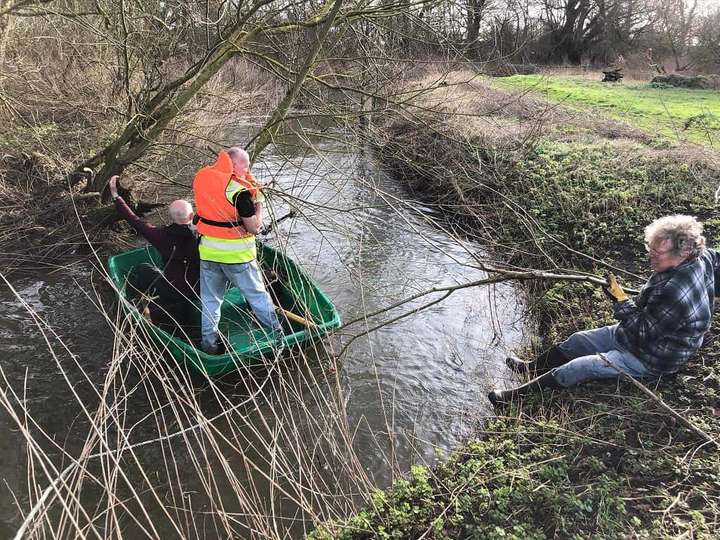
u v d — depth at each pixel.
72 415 4.33
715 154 8.09
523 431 3.90
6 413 4.28
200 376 4.80
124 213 5.12
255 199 4.67
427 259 7.36
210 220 4.51
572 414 3.98
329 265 7.07
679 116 11.39
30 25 9.20
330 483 3.86
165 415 4.43
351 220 8.28
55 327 5.36
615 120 10.86
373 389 4.84
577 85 16.66
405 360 5.24
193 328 5.35
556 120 10.81
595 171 8.09
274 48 7.30
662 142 9.02
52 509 3.56
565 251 6.78
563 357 4.40
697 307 3.57
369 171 9.74
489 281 4.57
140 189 8.20
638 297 3.85
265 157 10.05
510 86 15.77
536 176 8.27
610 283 3.96
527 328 5.71
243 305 5.79
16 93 8.54
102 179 7.09
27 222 6.80
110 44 6.99
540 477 3.44
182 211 4.93
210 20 6.69
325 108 7.01
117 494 3.72
